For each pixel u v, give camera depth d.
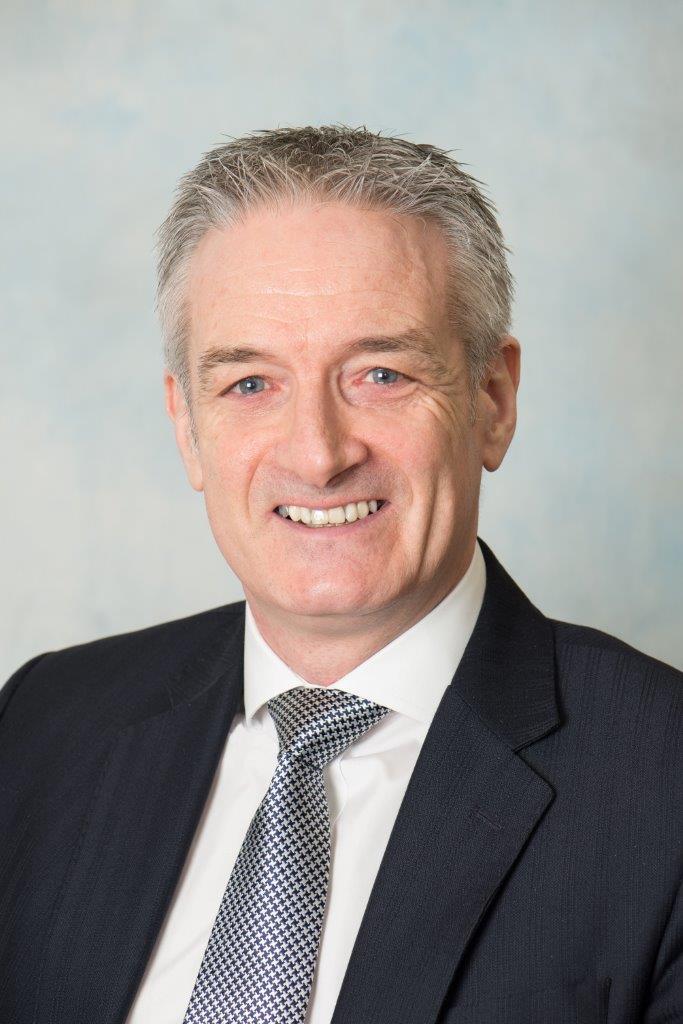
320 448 1.67
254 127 3.77
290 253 1.69
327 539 1.73
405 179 1.71
